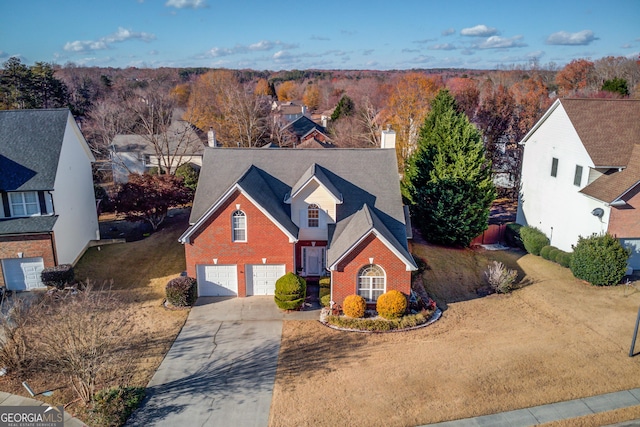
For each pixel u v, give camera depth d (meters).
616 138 33.12
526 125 55.16
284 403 19.19
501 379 20.47
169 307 27.53
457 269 33.28
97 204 41.34
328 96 146.25
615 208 30.47
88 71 123.81
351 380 20.61
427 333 24.72
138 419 18.34
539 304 27.83
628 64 107.25
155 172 56.38
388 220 29.30
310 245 30.16
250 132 67.44
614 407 18.73
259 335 24.58
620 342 23.34
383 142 34.31
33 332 22.03
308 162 32.06
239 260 28.58
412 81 87.19
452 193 36.31
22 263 29.67
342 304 26.75
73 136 34.59
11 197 29.95
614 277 29.39
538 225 39.16
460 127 36.91
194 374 21.25
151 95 74.62
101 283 30.38
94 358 18.92
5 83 73.69
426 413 18.45
